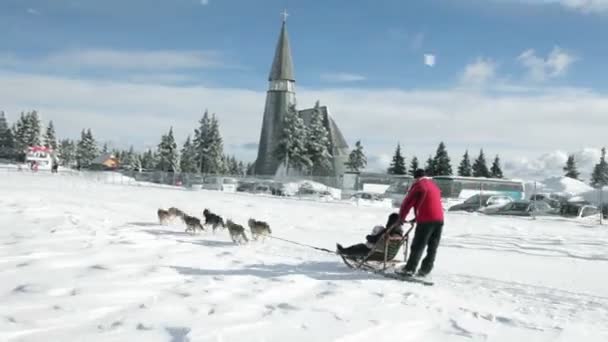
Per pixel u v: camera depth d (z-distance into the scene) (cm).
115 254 821
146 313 504
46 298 538
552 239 1590
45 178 4853
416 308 588
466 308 604
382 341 468
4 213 1345
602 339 509
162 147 9219
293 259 937
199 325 473
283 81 8319
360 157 8262
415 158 8544
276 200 3350
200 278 683
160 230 1292
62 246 862
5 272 652
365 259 834
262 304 569
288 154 6925
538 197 3641
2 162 9369
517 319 563
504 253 1229
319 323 507
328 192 4256
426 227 766
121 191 3312
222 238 1222
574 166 9881
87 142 11819
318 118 7162
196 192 3819
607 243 1502
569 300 705
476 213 3000
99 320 479
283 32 8431
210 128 8175
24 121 10425
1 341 409
